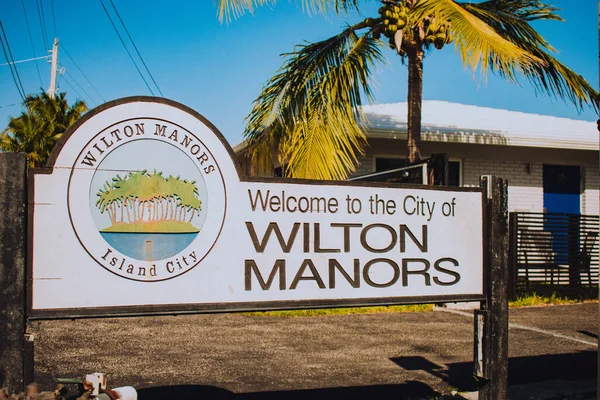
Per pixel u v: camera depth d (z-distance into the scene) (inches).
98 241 151.1
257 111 470.3
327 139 420.2
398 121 571.8
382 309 462.9
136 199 155.0
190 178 160.4
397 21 427.2
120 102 154.2
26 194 146.9
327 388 249.8
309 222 173.9
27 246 145.7
